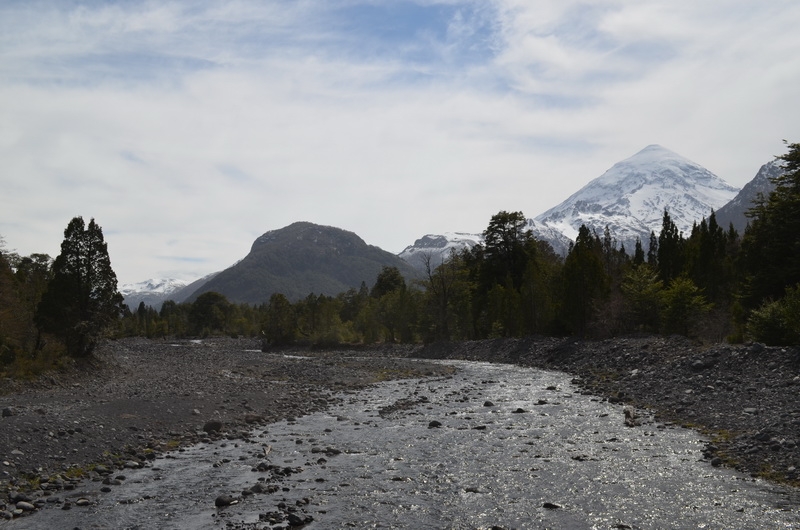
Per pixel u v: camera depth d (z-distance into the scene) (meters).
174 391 36.38
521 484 18.47
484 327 93.88
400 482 18.95
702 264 72.25
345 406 35.78
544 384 44.03
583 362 52.50
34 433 22.69
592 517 15.39
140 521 15.45
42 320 49.72
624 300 64.31
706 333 54.31
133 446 23.62
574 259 68.12
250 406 33.34
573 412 31.20
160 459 22.34
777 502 15.93
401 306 105.50
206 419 29.31
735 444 21.56
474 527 14.88
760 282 56.69
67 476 19.45
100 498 17.39
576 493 17.39
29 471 19.30
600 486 17.97
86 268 51.97
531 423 28.59
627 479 18.56
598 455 21.73
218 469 20.75
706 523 14.66
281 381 47.91
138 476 19.86
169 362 70.31
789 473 17.89
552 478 19.00
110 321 53.75
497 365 63.59
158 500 17.25
